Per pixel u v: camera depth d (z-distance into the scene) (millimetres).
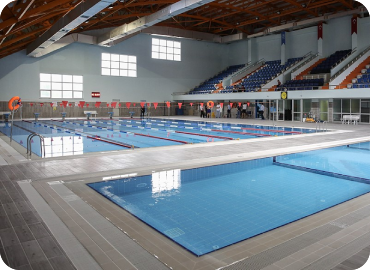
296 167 6195
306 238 2693
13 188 4141
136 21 16438
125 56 23562
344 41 20250
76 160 6047
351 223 3037
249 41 25516
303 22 21453
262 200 4152
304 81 18641
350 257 2305
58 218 3109
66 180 4598
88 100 22422
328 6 20297
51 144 9164
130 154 6719
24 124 16469
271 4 20641
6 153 6926
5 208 3381
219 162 5871
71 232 2779
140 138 10984
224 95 21594
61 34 14289
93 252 2414
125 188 4535
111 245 2545
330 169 5969
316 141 8891
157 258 2363
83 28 20938
